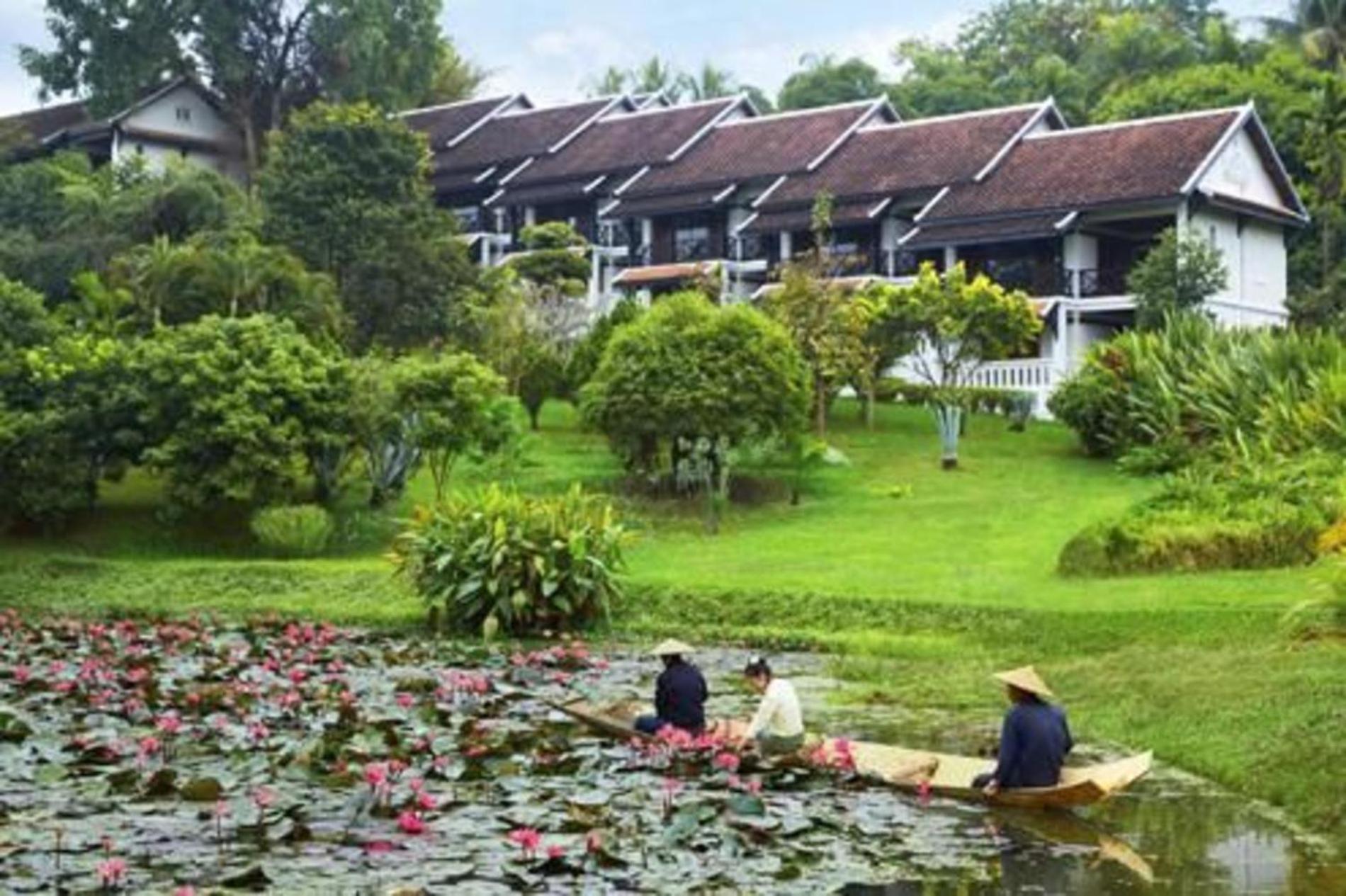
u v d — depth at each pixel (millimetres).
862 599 23719
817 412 40125
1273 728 13938
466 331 46500
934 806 11938
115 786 11695
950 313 38656
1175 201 45750
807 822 11016
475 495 26266
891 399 44406
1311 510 24750
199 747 13461
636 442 34000
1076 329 47312
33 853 9773
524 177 59656
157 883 9141
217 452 32219
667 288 55156
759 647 22656
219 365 32469
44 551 32000
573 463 37312
